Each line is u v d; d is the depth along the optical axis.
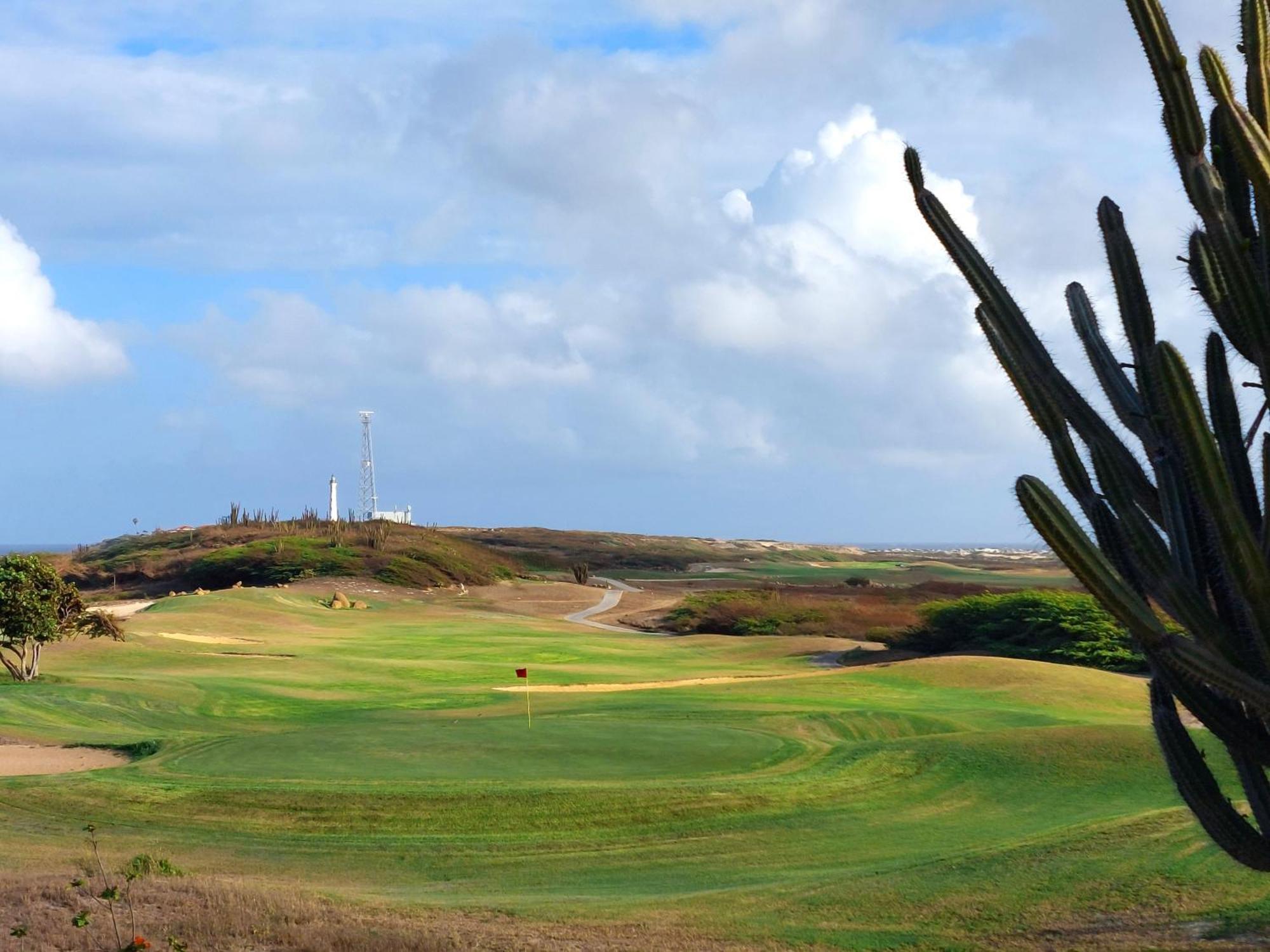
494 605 92.94
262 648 55.84
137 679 39.03
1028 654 51.94
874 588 95.00
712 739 25.17
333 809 18.39
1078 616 52.56
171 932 11.28
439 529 164.12
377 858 16.44
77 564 116.44
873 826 18.52
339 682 42.88
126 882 13.23
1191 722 25.58
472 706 35.25
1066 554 7.14
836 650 59.66
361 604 86.38
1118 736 23.38
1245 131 6.71
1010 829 18.23
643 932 12.24
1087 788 20.80
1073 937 11.45
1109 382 8.31
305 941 11.07
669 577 138.25
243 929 11.49
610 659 56.78
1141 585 7.55
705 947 11.60
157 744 24.67
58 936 10.95
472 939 11.63
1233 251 6.93
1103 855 14.24
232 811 18.39
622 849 17.05
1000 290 8.07
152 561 109.75
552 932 12.13
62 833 17.17
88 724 29.83
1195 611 7.16
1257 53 7.13
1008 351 8.02
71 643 50.03
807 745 24.59
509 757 23.06
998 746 22.97
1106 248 8.13
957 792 20.62
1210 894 12.25
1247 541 6.68
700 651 61.47
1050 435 7.94
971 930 11.98
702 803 19.22
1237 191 7.50
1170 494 7.64
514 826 17.98
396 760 22.61
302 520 127.62
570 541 182.50
